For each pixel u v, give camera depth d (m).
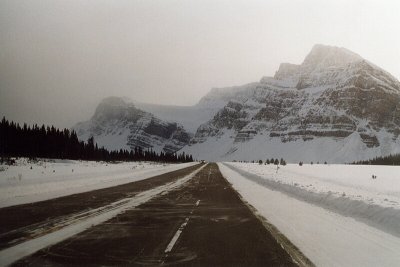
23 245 8.78
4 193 19.52
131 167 63.34
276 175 40.53
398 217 11.52
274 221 12.42
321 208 15.80
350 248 8.80
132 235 10.04
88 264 7.35
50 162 62.06
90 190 23.36
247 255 8.10
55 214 13.38
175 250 8.48
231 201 18.17
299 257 7.96
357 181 34.09
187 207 15.78
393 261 7.75
